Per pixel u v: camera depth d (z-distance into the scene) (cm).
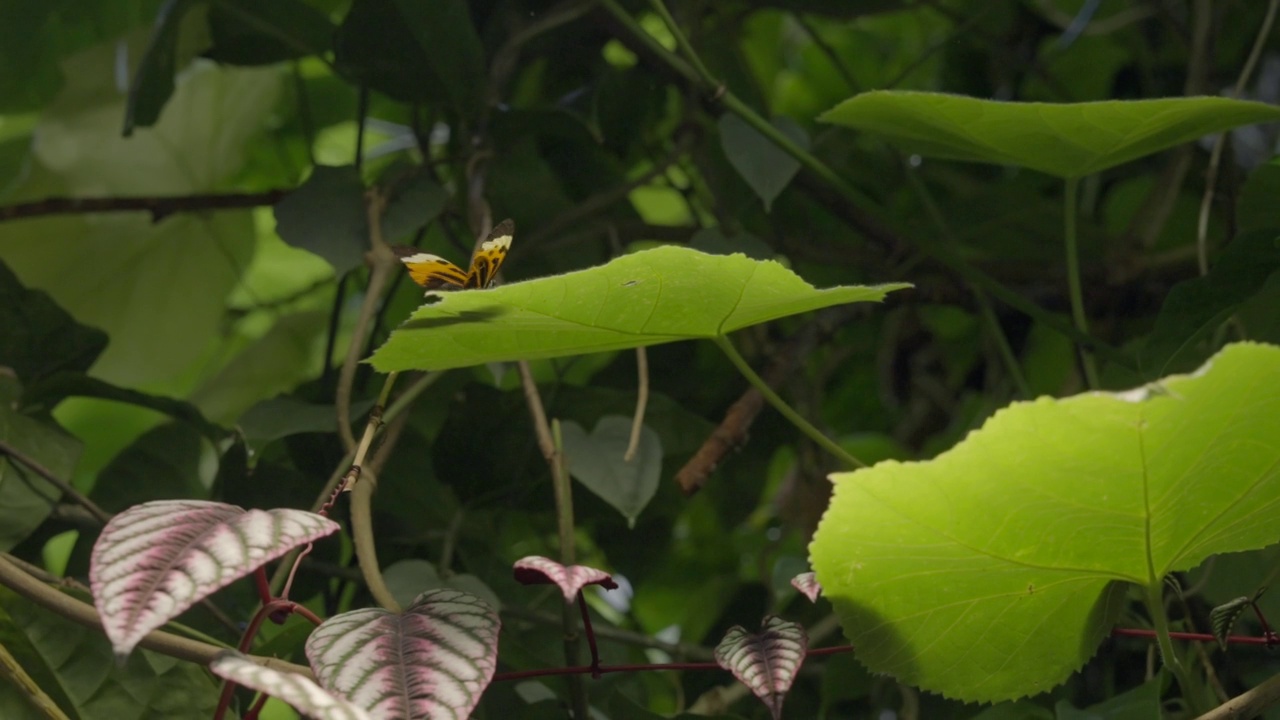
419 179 202
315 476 201
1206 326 185
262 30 209
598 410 206
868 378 269
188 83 221
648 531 219
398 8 200
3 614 170
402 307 228
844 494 162
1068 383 211
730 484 224
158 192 226
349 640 160
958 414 246
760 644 167
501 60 208
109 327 225
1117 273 223
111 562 154
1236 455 161
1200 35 221
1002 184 222
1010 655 172
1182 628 193
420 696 157
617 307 168
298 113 240
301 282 276
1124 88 268
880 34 281
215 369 251
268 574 197
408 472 206
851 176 226
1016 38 267
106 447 244
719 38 217
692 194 227
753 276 165
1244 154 249
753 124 199
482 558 204
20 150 236
